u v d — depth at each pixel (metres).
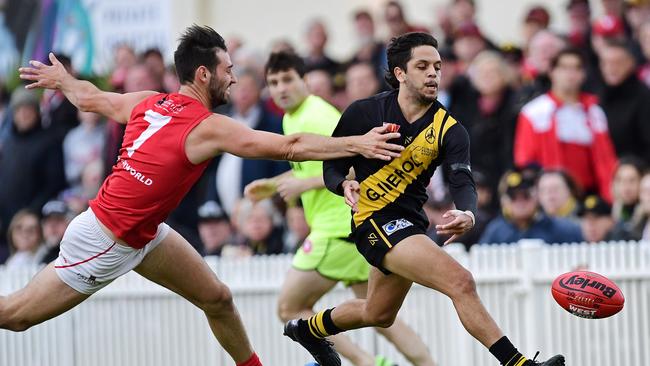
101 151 46.56
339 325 26.80
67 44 51.03
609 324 33.22
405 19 47.88
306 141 24.08
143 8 49.94
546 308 33.50
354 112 24.81
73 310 35.59
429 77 24.03
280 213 40.28
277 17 53.84
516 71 43.22
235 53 49.03
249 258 35.06
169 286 26.19
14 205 46.22
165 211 25.00
